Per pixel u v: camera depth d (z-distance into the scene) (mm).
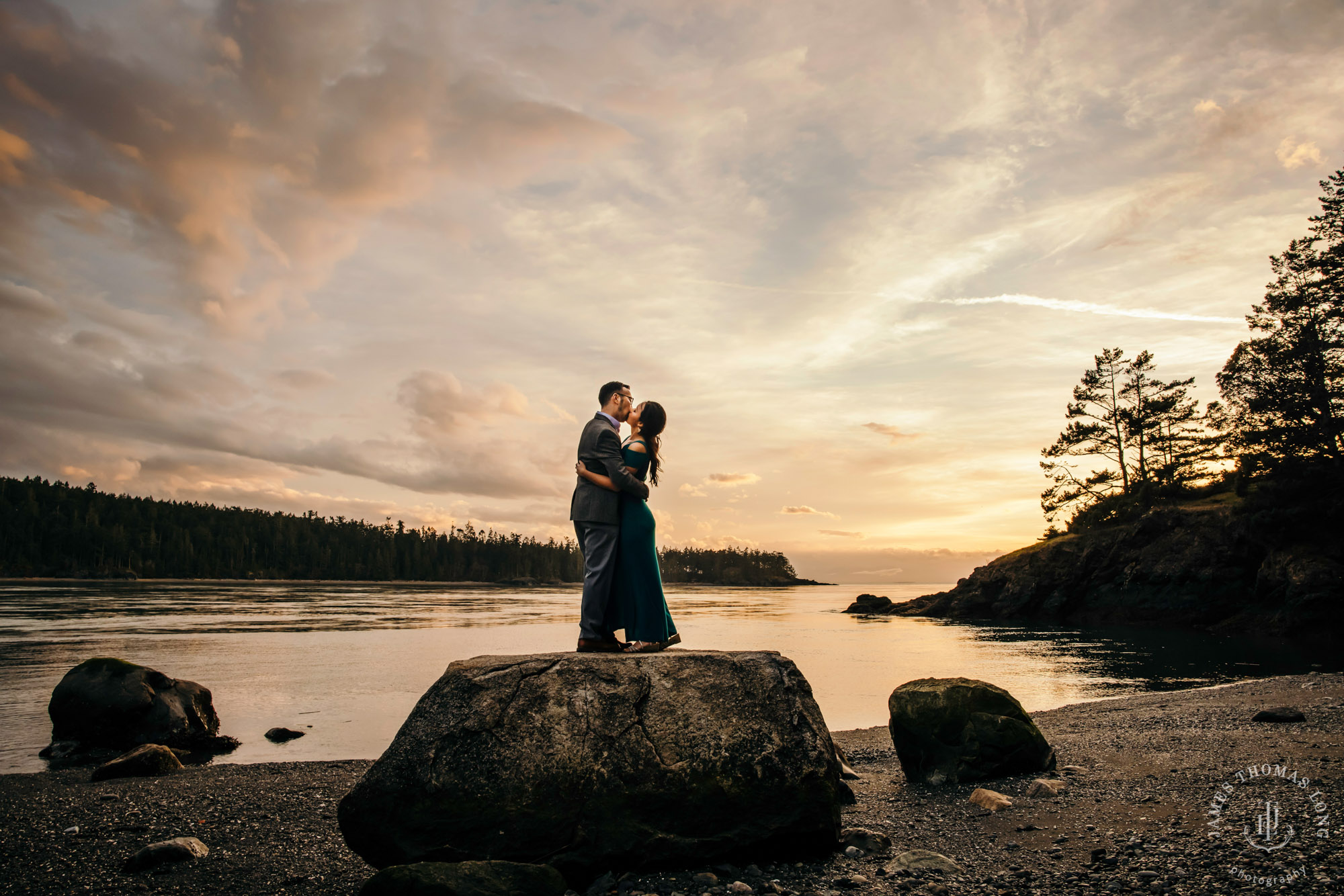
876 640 34156
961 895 4668
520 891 4414
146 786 8859
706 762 5168
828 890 4828
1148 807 6465
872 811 7082
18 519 130250
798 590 190750
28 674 19453
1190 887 4523
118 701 12312
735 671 5617
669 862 4941
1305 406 37469
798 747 5355
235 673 20609
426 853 4762
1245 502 40312
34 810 7324
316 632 33656
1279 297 39969
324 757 11789
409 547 190000
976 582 54969
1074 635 36969
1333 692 13609
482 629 37750
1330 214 38688
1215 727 10547
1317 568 34219
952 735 8320
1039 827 6141
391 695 17391
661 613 6223
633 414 6508
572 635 33656
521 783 4918
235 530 161500
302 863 5703
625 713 5270
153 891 5117
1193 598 41500
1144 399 53625
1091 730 11312
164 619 40000
